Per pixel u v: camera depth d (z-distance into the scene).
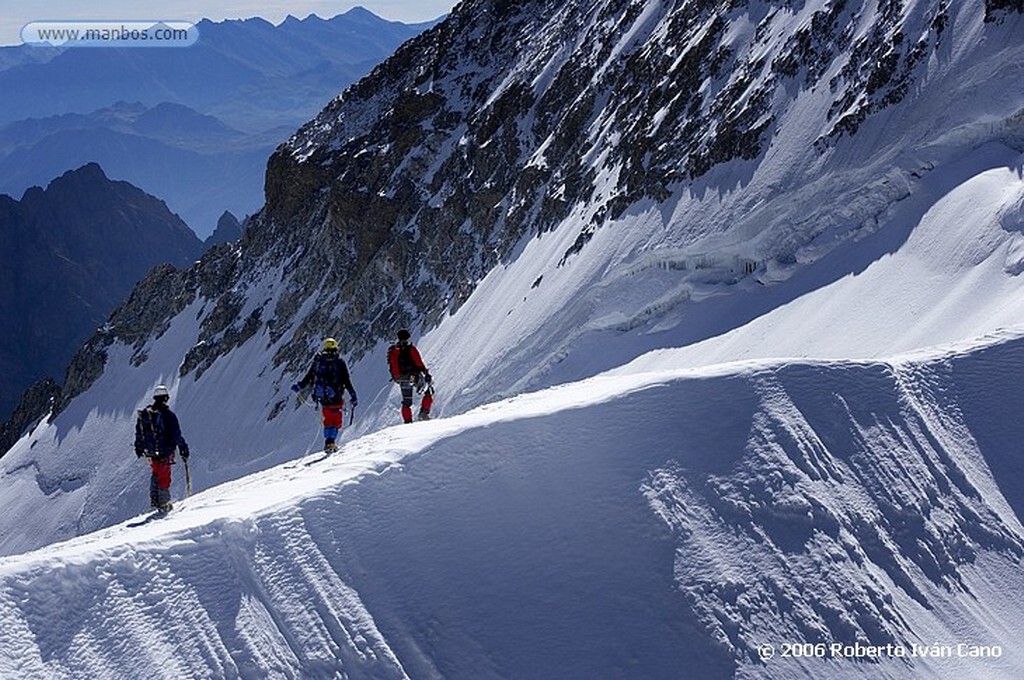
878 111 30.12
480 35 70.12
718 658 8.36
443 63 70.19
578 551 9.20
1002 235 22.11
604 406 10.60
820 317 25.20
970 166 25.77
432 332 51.47
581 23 58.38
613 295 35.16
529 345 38.31
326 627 8.02
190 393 73.38
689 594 8.80
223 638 7.55
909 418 11.07
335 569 8.57
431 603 8.57
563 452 10.12
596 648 8.38
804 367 11.23
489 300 47.22
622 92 47.44
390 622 8.31
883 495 10.16
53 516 75.75
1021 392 11.91
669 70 43.38
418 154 64.38
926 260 23.89
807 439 10.38
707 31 41.41
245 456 60.91
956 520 10.27
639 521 9.42
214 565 8.08
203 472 62.91
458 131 64.56
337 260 65.88
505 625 8.50
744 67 38.06
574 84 53.88
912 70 30.11
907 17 31.39
